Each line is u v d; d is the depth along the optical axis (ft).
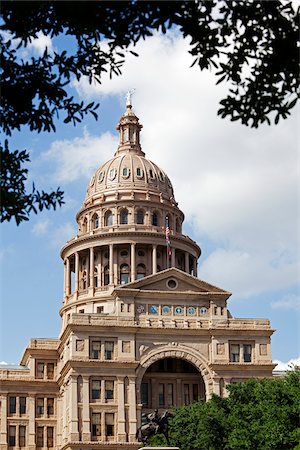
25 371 458.50
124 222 540.93
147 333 417.28
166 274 428.97
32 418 450.30
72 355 404.98
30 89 98.37
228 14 92.02
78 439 392.47
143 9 90.17
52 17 94.58
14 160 100.78
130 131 596.29
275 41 91.50
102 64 101.55
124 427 398.62
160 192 557.33
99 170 570.46
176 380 430.61
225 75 95.09
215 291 429.79
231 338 422.00
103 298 507.30
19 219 102.58
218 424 320.50
